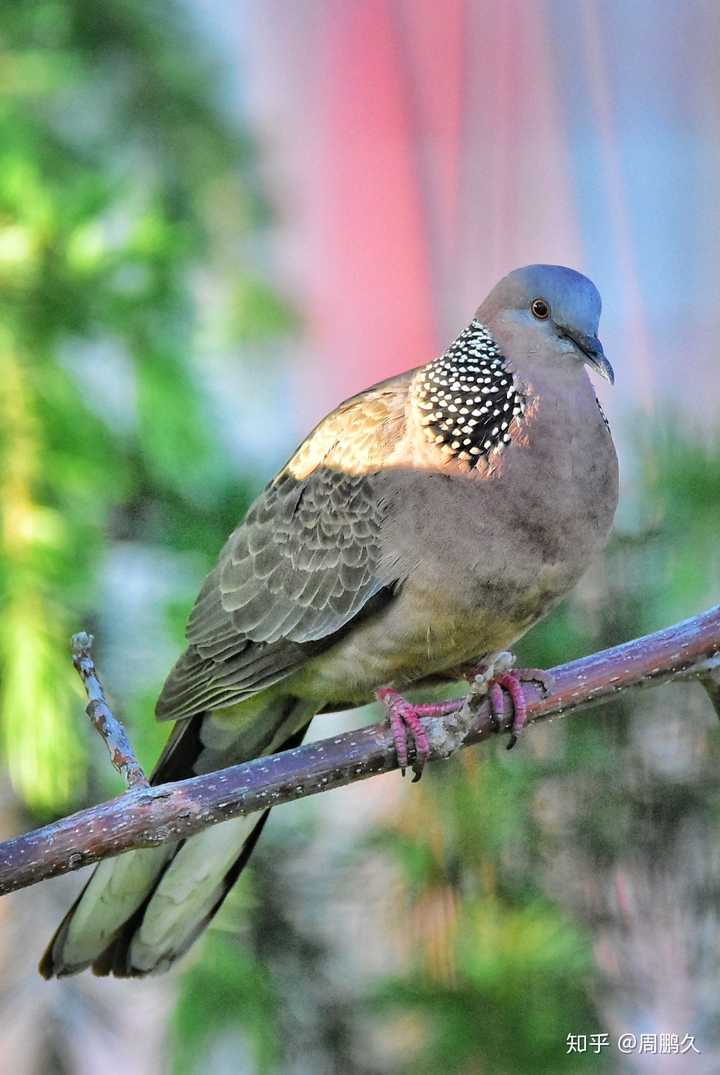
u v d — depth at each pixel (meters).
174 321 10.02
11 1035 9.74
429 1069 9.19
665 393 12.02
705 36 18.78
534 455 8.55
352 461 8.99
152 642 9.77
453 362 8.91
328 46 20.05
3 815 9.60
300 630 9.05
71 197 9.88
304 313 12.13
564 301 8.80
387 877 9.57
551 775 9.26
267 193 12.11
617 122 18.58
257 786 7.32
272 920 9.57
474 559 8.51
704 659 8.04
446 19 18.66
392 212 19.31
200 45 11.86
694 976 9.20
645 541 9.59
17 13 11.00
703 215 18.59
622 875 9.24
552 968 9.20
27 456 9.21
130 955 8.41
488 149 18.30
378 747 7.78
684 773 9.17
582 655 9.47
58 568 9.06
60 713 8.95
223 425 10.47
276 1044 9.36
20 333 9.45
